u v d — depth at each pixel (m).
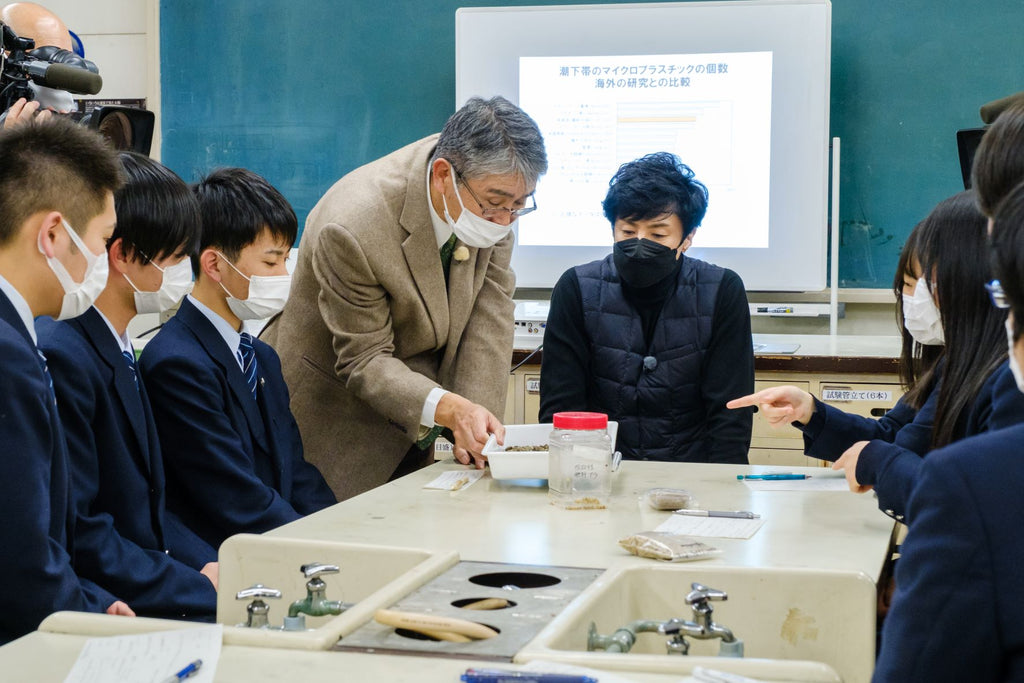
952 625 0.73
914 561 0.76
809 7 3.66
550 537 1.41
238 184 1.90
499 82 3.90
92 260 1.44
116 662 0.92
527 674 0.84
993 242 0.76
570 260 3.90
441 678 0.87
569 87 3.85
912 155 3.79
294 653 0.93
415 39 4.08
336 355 2.15
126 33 4.36
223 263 1.88
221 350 1.86
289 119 4.19
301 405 2.20
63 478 1.37
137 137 2.63
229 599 1.29
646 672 0.87
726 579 1.18
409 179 2.04
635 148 3.83
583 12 3.82
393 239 2.03
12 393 1.23
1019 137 1.13
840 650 1.15
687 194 2.18
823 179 3.70
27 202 1.37
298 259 2.22
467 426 1.90
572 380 2.26
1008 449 0.75
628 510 1.59
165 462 1.79
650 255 2.14
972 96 3.71
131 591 1.53
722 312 2.21
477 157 1.93
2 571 1.23
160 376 1.76
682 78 3.77
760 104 3.72
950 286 1.50
